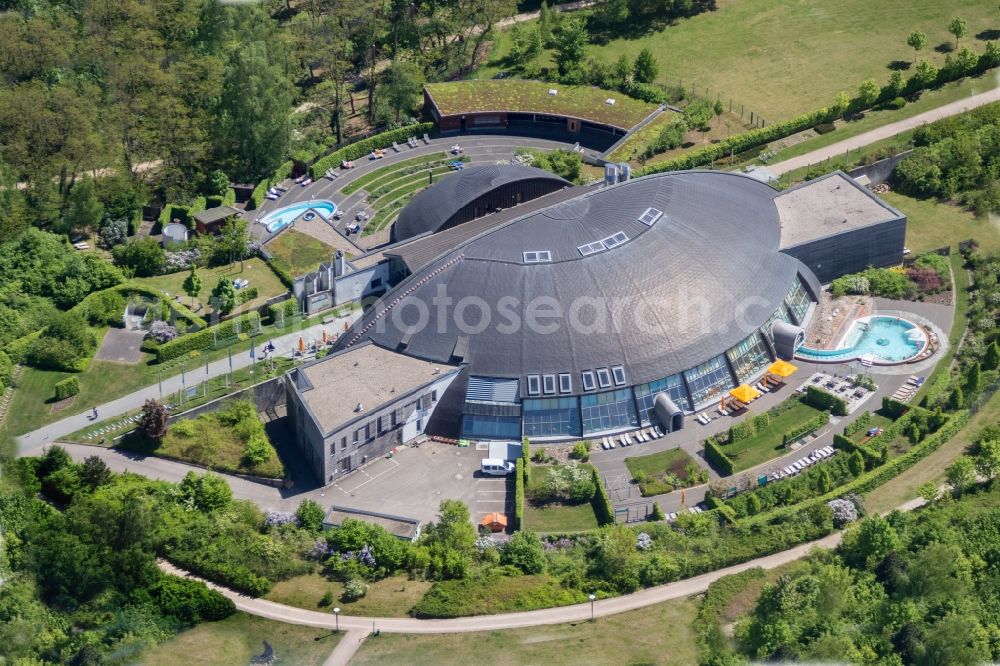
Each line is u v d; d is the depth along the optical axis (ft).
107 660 572.10
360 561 625.82
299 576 623.77
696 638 581.53
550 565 626.64
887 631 574.56
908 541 625.00
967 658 554.87
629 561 616.39
